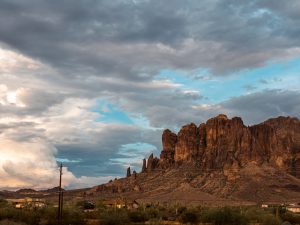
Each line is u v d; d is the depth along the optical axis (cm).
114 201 18788
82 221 9525
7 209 9694
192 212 10625
